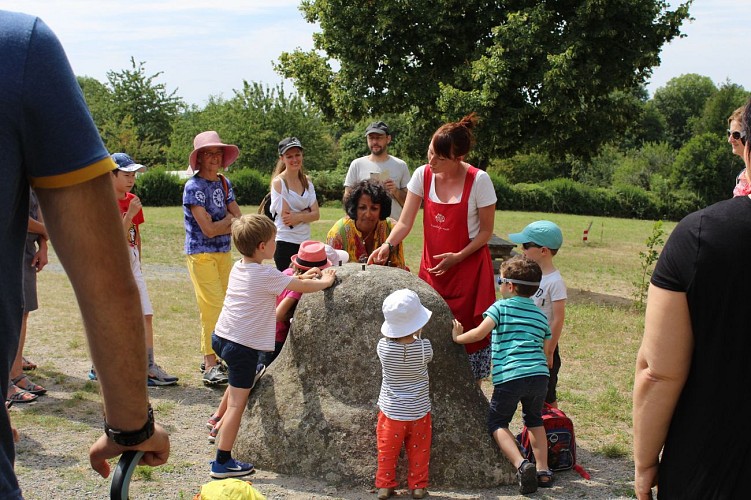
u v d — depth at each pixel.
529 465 4.50
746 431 2.03
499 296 12.18
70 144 1.48
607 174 64.44
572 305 11.93
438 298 5.03
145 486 4.52
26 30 1.45
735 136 5.10
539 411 4.74
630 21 14.03
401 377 4.43
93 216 1.54
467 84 14.34
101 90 62.38
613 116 15.29
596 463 5.19
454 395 4.84
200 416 5.92
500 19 14.38
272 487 4.51
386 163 8.51
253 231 4.81
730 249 2.00
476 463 4.67
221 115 56.56
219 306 6.77
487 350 5.41
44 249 6.15
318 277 5.10
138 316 1.64
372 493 4.49
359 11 14.70
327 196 43.22
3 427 1.52
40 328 8.91
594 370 7.73
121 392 1.68
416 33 14.73
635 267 18.11
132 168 6.46
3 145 1.40
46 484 4.48
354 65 14.94
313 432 4.73
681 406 2.15
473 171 5.32
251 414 5.00
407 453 4.50
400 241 5.59
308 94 16.92
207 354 6.83
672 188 50.94
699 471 2.08
